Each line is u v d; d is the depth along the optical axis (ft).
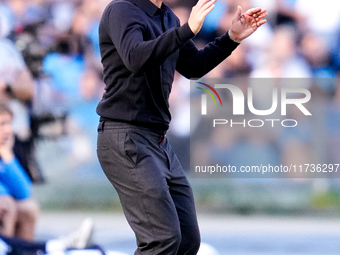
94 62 89.97
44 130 78.38
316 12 97.91
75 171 96.02
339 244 72.59
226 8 97.14
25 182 55.77
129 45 28.25
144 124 30.94
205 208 100.94
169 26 32.40
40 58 77.82
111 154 30.94
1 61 71.51
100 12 89.51
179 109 96.84
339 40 98.02
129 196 30.53
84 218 93.56
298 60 97.86
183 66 35.22
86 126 91.50
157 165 30.50
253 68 97.50
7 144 55.31
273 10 98.17
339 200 99.50
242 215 99.66
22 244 47.14
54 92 82.17
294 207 99.71
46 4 82.64
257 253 66.23
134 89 30.40
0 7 77.77
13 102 70.44
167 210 29.84
